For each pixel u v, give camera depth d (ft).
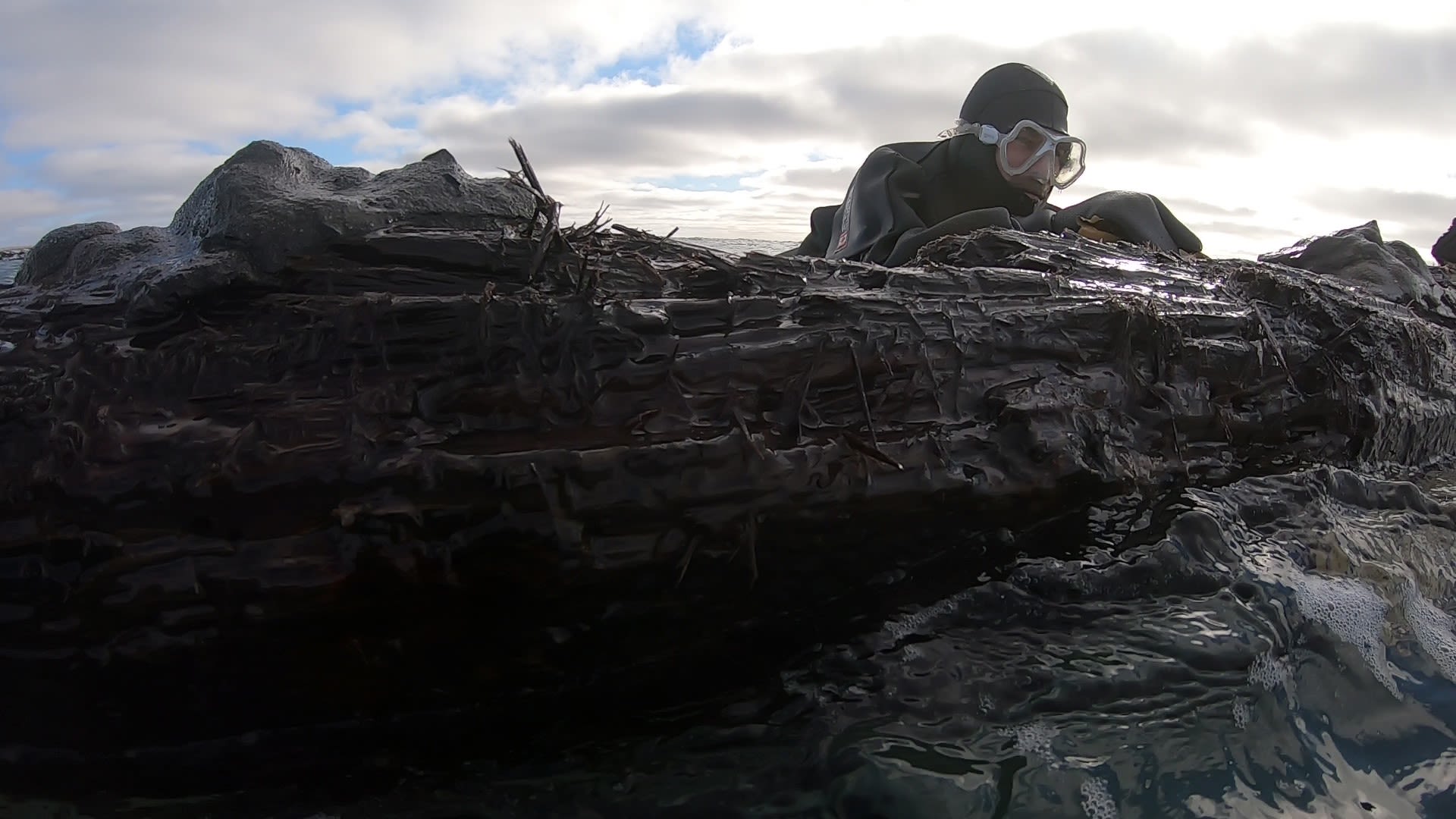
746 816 5.01
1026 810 4.94
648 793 5.17
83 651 4.76
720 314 5.98
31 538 4.67
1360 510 8.38
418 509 4.86
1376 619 7.11
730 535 5.46
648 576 5.33
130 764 5.08
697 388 5.63
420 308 5.29
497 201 6.77
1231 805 5.21
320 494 4.85
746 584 5.67
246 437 4.84
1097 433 6.89
